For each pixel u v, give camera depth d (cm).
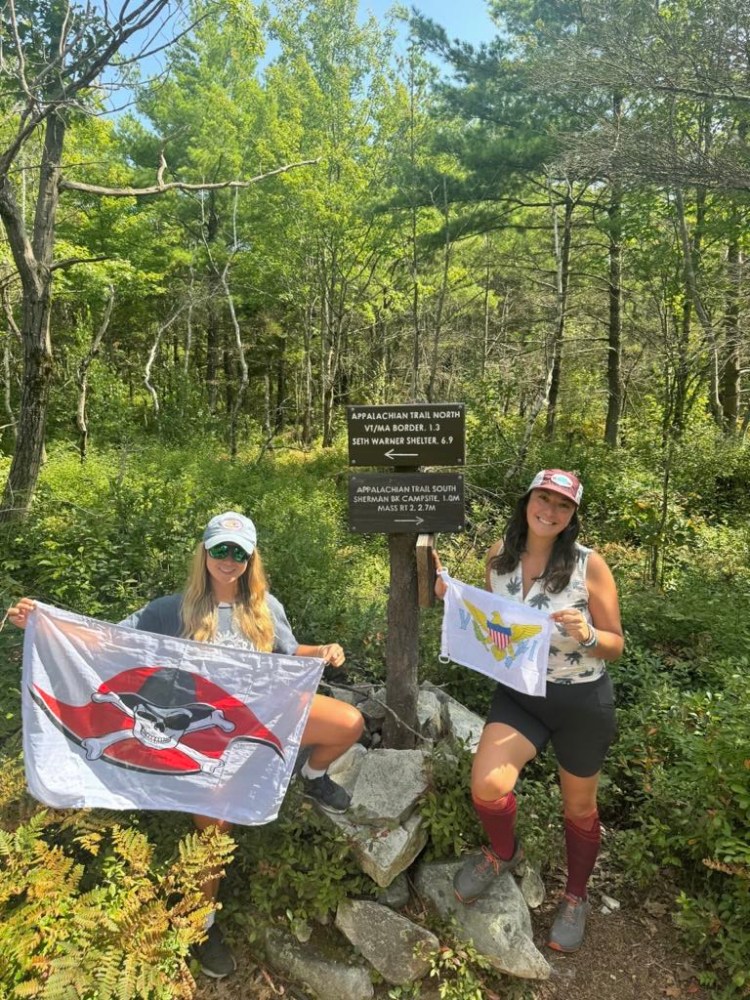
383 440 320
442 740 345
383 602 558
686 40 729
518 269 1833
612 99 1237
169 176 1809
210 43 1758
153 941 222
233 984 265
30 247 709
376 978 266
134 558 525
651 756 362
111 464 1141
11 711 339
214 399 2434
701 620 528
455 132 1459
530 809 324
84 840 254
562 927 286
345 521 927
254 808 269
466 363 1812
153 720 273
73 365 1666
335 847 283
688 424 1214
